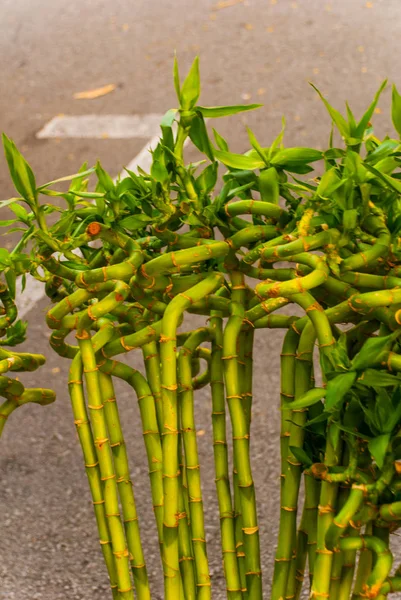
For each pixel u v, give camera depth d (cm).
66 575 221
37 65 584
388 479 95
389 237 99
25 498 249
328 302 107
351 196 97
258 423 268
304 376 103
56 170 450
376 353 93
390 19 570
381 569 94
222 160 102
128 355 310
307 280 96
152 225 102
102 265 107
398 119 101
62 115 509
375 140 107
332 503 98
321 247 101
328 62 525
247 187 103
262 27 583
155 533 232
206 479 246
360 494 95
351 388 95
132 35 606
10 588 217
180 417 107
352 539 95
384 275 103
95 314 100
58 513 243
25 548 231
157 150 101
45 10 671
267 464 251
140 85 534
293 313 315
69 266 105
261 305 103
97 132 483
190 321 334
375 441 93
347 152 98
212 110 100
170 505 101
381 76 503
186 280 101
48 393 112
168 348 99
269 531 226
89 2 673
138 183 101
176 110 100
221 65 541
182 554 107
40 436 275
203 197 102
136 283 101
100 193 103
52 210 106
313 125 457
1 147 475
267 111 477
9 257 104
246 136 455
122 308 108
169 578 103
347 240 98
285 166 104
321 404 104
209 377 116
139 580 108
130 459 261
